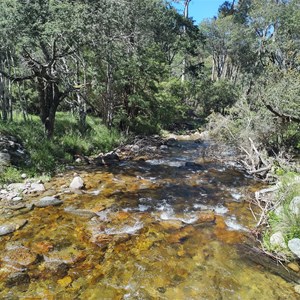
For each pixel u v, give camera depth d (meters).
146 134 22.00
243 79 36.06
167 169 12.40
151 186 9.83
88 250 5.55
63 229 6.31
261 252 5.69
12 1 10.02
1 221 6.48
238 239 6.20
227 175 11.58
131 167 12.46
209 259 5.43
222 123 12.60
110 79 17.38
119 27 14.95
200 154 15.95
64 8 10.50
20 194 8.11
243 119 12.24
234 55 46.03
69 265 5.06
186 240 6.12
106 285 4.60
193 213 7.60
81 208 7.49
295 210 6.27
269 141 11.94
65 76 15.27
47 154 11.25
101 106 18.48
